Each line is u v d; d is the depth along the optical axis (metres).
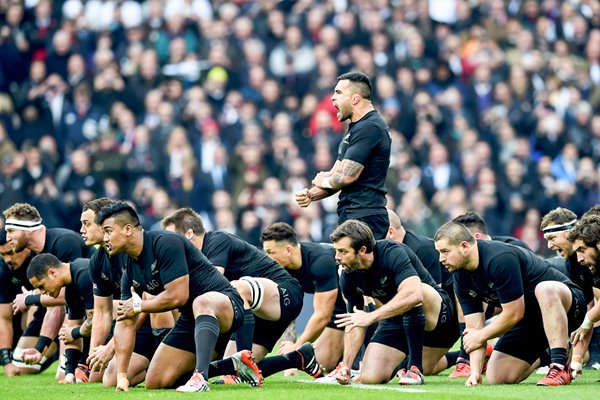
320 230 59.84
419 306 27.95
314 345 32.84
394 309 26.61
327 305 30.53
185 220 29.33
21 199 59.00
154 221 59.38
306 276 30.97
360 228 26.83
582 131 69.00
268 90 66.00
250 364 26.42
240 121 64.38
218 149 62.28
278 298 29.30
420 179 62.12
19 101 64.06
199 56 67.94
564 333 26.91
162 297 25.31
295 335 35.72
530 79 70.12
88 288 30.00
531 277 27.62
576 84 72.06
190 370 26.38
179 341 26.16
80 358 31.61
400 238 31.88
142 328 29.00
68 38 67.50
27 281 33.59
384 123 30.55
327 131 63.41
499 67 70.12
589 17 77.31
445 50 70.88
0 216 58.56
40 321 34.78
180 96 64.88
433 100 67.31
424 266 31.89
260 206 60.44
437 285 29.95
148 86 65.75
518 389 25.73
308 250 30.83
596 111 71.94
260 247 59.28
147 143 62.03
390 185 61.25
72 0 69.75
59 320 33.06
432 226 59.84
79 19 69.38
